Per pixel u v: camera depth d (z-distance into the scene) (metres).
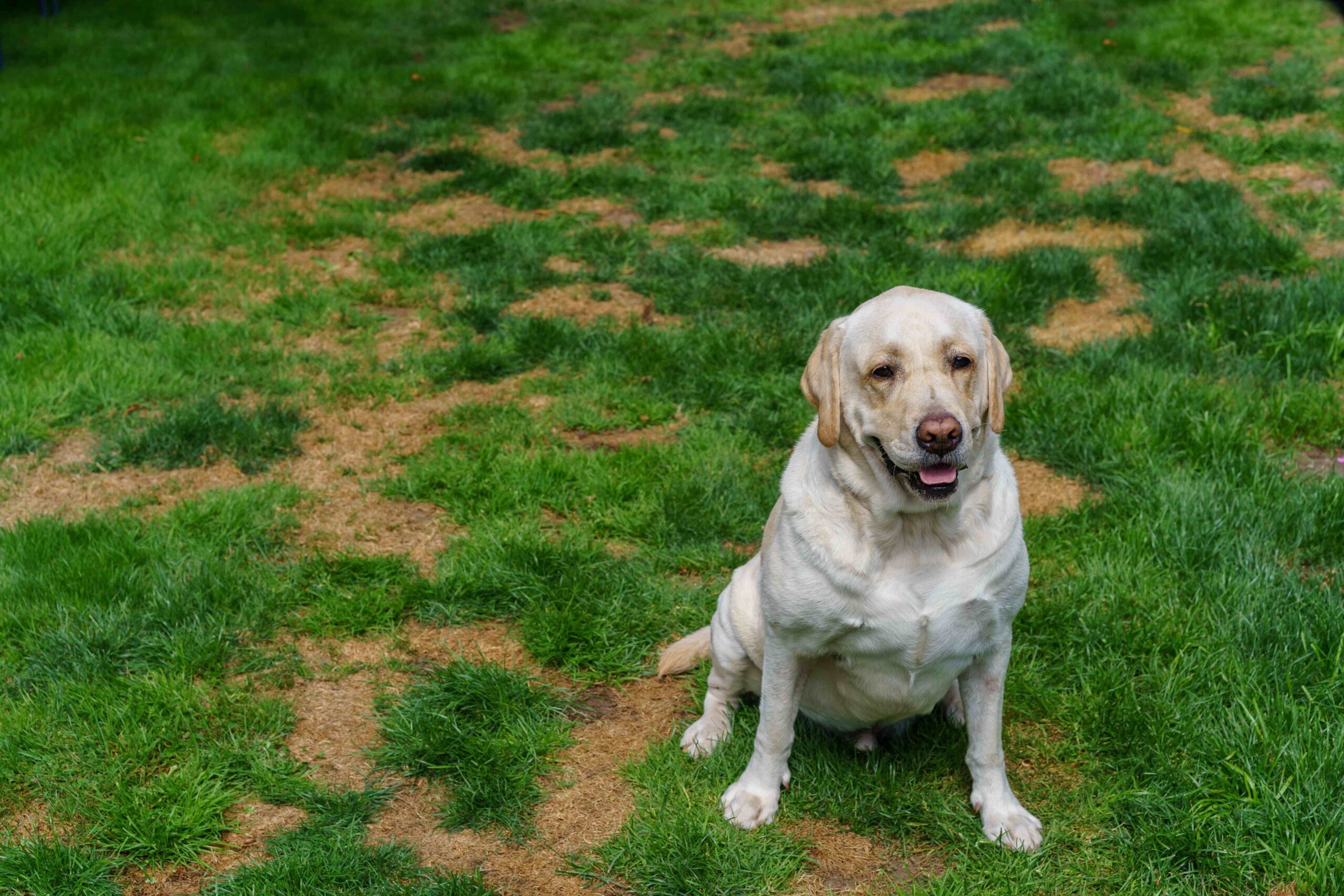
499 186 8.25
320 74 11.36
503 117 10.12
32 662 3.47
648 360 5.58
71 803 2.94
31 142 8.73
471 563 4.05
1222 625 3.53
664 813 2.91
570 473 4.66
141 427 5.05
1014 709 3.29
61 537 4.09
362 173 8.77
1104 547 4.06
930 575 2.61
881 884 2.74
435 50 12.66
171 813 2.87
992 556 2.62
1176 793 2.92
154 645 3.56
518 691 3.41
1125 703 3.23
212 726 3.26
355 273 6.87
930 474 2.44
